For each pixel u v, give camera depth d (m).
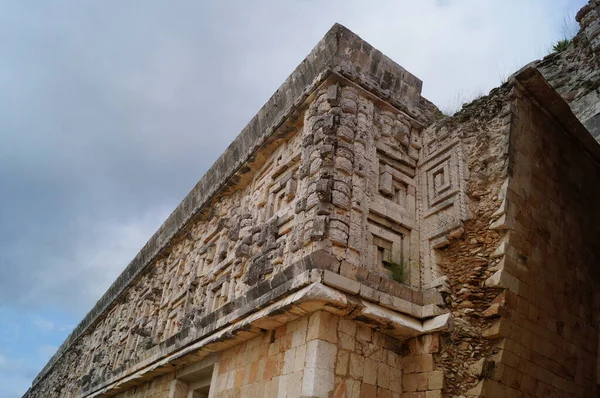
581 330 10.74
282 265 10.34
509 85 10.64
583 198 11.74
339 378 8.39
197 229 17.78
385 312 9.04
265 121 13.62
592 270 11.51
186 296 15.88
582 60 12.59
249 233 13.02
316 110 11.28
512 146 10.07
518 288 9.42
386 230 10.48
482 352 9.02
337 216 9.60
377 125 11.37
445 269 10.13
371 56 11.79
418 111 12.30
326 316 8.72
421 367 9.15
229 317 10.91
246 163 14.17
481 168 10.34
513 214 9.64
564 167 11.35
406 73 12.45
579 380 10.41
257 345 10.30
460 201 10.20
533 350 9.51
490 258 9.52
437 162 11.27
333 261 8.87
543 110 11.05
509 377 9.02
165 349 14.28
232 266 13.15
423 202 11.16
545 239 10.28
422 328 9.35
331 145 10.25
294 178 11.66
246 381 10.10
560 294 10.37
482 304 9.34
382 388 8.92
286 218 11.00
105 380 19.72
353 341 8.88
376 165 10.93
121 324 22.92
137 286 22.84
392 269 10.11
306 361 8.41
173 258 19.33
